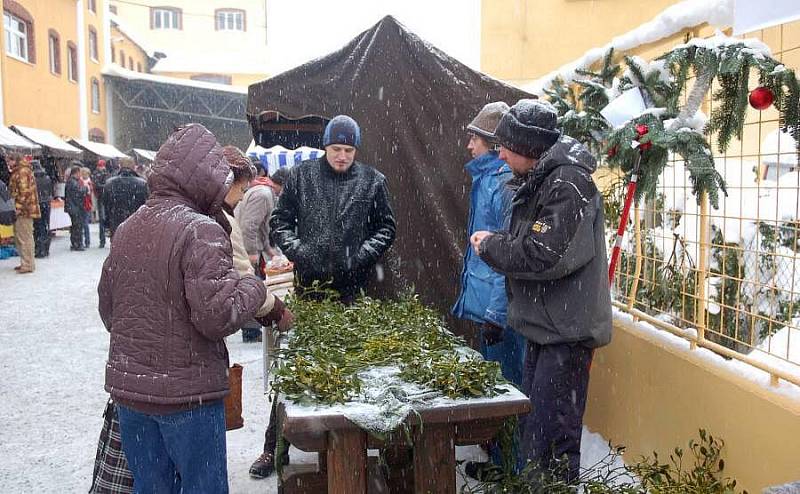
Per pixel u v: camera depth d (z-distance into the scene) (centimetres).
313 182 404
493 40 1137
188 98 3366
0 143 1463
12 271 1208
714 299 346
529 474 280
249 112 463
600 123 368
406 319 335
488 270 350
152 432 247
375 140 458
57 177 1916
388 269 460
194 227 235
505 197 336
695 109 324
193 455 244
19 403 510
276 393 257
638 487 283
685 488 274
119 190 1242
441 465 247
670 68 334
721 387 284
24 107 2034
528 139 290
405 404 233
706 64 304
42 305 895
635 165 334
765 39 345
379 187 410
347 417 222
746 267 337
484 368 254
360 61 455
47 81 2258
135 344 238
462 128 456
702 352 310
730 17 328
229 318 233
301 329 315
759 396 260
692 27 369
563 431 292
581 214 271
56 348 675
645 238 388
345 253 396
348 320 331
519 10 1126
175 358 236
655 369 337
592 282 284
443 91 454
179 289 234
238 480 376
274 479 377
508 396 245
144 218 244
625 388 368
